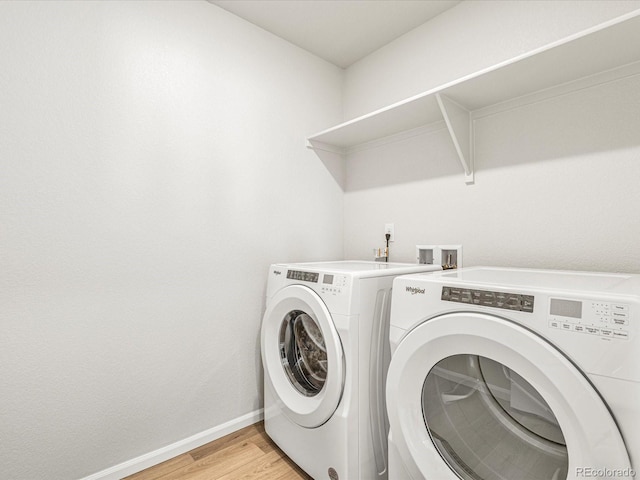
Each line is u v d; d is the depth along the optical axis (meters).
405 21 1.97
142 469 1.54
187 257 1.72
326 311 1.34
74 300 1.40
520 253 1.59
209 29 1.81
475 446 0.98
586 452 0.71
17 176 1.28
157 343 1.62
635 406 0.67
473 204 1.76
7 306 1.26
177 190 1.69
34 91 1.31
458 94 1.57
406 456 1.05
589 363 0.72
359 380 1.29
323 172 2.35
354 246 2.41
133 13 1.56
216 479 1.47
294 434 1.52
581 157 1.41
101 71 1.47
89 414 1.43
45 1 1.34
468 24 1.77
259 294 1.99
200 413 1.75
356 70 2.40
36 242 1.32
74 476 1.39
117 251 1.51
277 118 2.10
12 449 1.27
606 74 1.35
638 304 0.68
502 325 0.82
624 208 1.31
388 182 2.18
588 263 1.39
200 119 1.77
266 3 1.83
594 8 1.36
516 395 0.89
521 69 1.34
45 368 1.33
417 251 2.01
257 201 1.99
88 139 1.43
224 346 1.84
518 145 1.60
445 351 0.95
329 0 1.80
